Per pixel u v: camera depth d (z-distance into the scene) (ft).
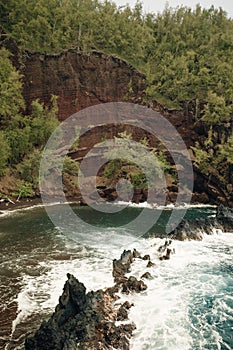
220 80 193.06
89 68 198.59
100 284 56.85
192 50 226.99
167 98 207.51
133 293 53.67
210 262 69.62
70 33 211.20
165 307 49.47
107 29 223.30
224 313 48.24
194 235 86.99
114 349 37.99
